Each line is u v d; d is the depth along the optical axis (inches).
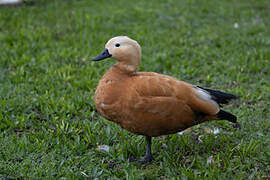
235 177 45.4
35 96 61.6
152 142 52.2
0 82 66.1
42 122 55.6
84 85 66.0
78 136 51.7
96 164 48.3
